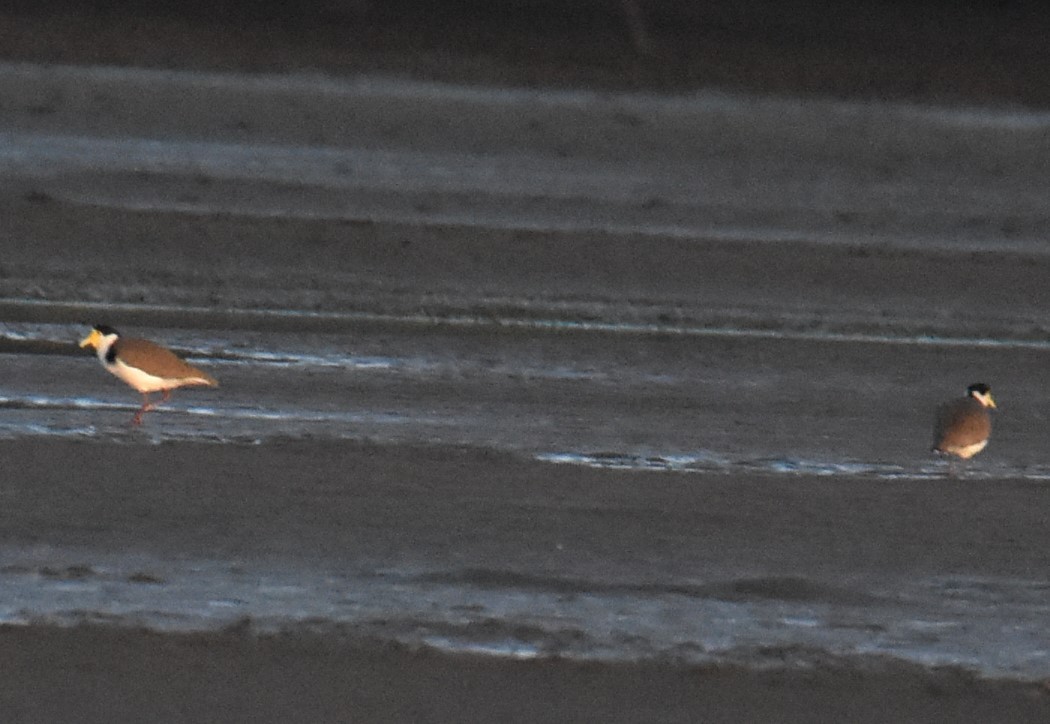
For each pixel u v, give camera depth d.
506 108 139.38
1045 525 60.59
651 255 105.19
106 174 116.44
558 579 52.41
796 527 58.72
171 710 41.19
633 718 42.25
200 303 91.62
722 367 83.25
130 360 65.94
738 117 142.38
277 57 147.62
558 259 103.12
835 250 109.62
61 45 144.25
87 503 56.44
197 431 65.31
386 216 110.62
